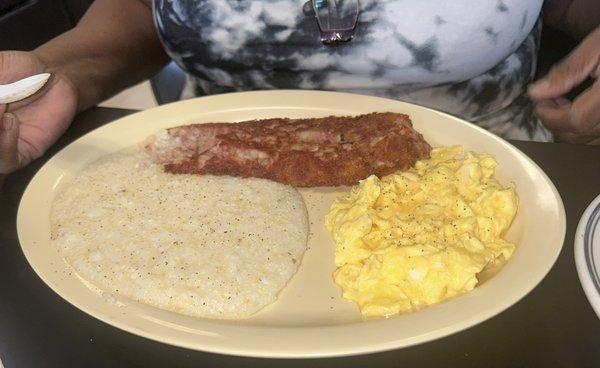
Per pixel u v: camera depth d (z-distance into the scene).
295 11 0.42
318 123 0.39
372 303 0.29
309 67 0.44
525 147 0.38
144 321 0.27
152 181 0.37
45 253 0.32
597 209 0.30
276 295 0.30
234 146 0.38
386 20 0.41
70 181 0.37
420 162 0.37
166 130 0.40
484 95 0.47
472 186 0.35
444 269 0.30
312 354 0.25
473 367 0.26
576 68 0.39
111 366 0.27
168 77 0.61
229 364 0.27
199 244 0.32
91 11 0.54
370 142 0.37
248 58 0.45
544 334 0.27
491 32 0.43
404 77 0.44
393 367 0.26
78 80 0.45
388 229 0.33
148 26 0.54
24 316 0.29
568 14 0.53
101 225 0.34
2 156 0.37
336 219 0.34
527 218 0.32
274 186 0.37
